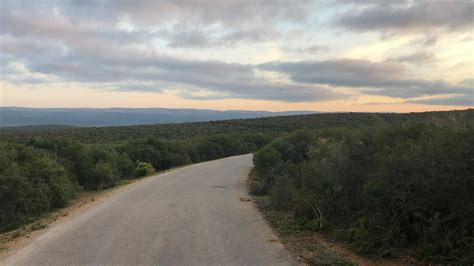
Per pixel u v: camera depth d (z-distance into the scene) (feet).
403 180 20.31
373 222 21.02
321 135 62.80
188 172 73.77
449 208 18.86
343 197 25.58
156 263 19.70
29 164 44.06
